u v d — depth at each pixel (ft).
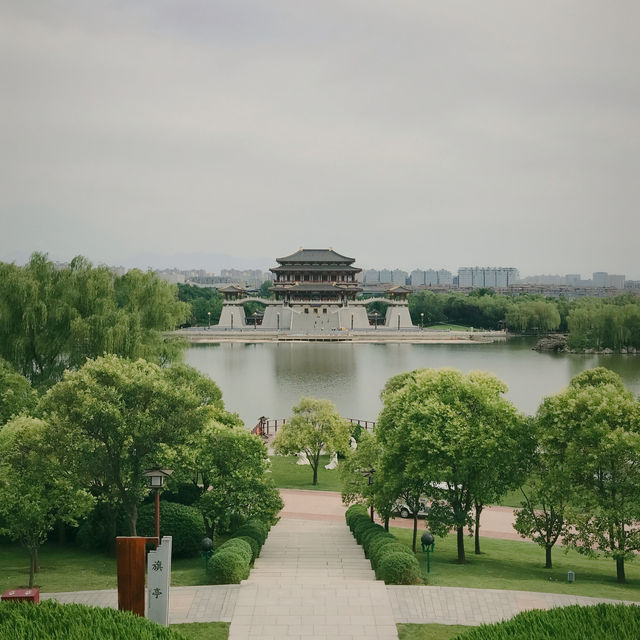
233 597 93.30
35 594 75.00
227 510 134.51
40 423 120.26
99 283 223.30
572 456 120.88
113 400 121.39
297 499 193.16
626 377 451.94
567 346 647.56
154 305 238.68
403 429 134.00
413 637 80.89
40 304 208.44
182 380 188.34
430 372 149.28
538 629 60.18
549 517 134.21
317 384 447.01
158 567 82.58
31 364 214.69
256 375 489.67
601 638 58.13
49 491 115.14
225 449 136.77
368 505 153.38
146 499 143.13
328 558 125.18
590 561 141.49
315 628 83.15
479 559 136.15
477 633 60.70
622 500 120.37
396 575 101.45
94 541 135.13
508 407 133.08
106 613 63.36
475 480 130.31
